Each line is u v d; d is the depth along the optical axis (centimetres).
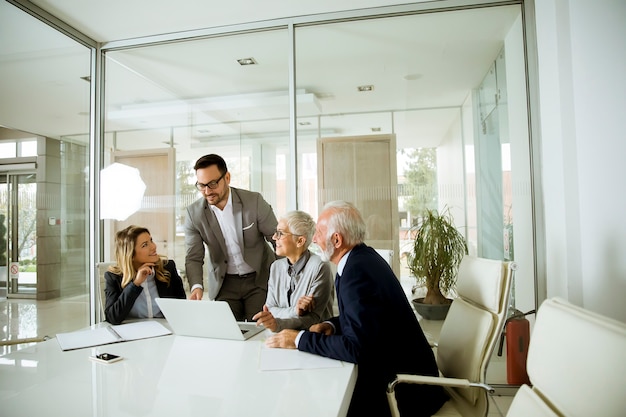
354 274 148
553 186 246
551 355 90
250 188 312
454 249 284
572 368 83
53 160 308
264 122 313
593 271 211
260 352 147
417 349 153
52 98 308
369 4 288
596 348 77
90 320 329
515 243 279
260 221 269
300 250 200
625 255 179
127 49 334
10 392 113
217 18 301
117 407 103
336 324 172
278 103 311
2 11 274
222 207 261
